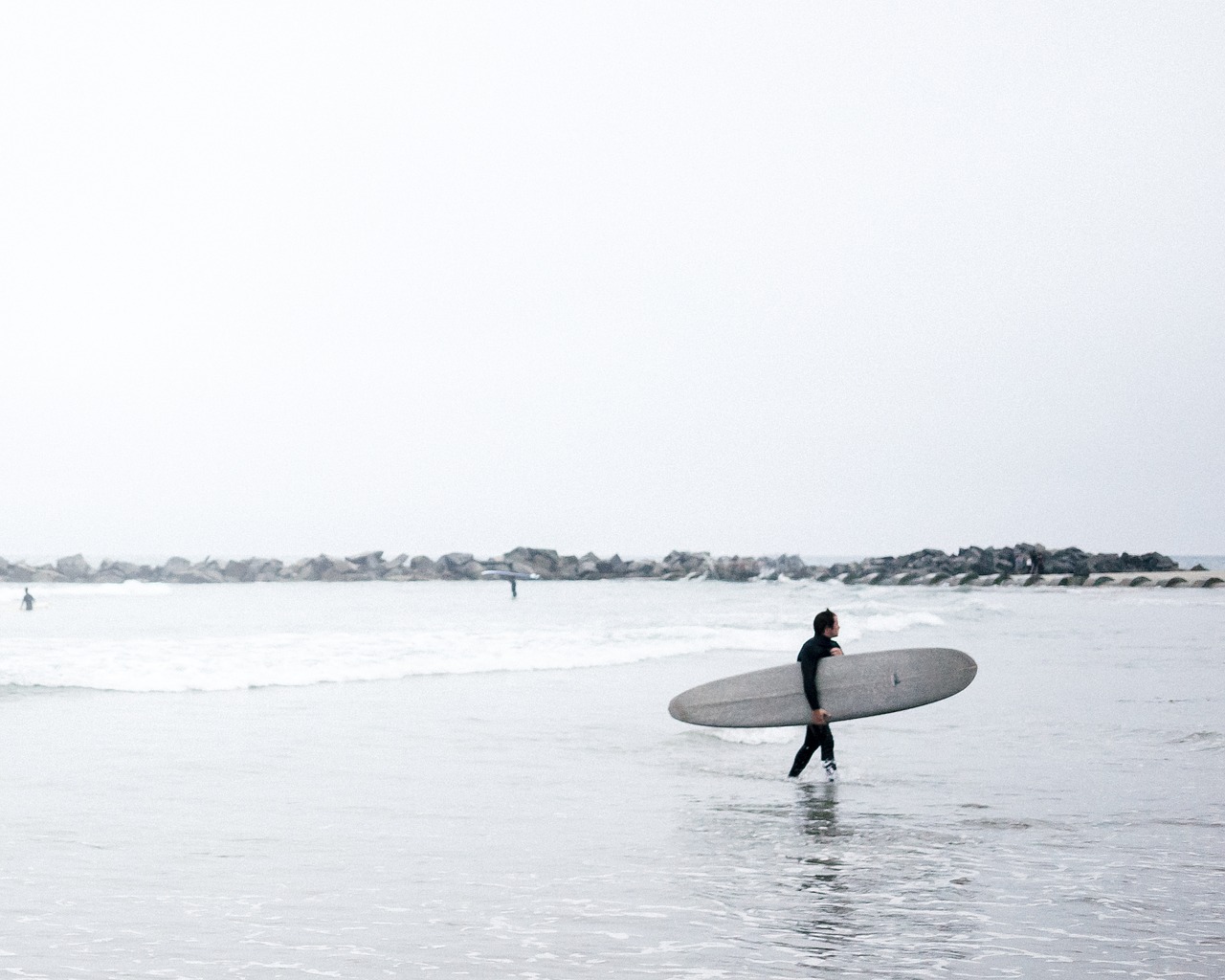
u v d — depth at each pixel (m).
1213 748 10.79
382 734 11.46
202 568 85.50
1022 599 46.56
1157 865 6.54
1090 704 13.83
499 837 7.24
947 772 9.67
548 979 4.61
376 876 6.26
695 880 6.22
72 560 81.69
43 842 6.91
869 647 21.91
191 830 7.32
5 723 11.71
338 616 34.16
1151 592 53.66
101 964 4.76
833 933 5.25
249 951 4.95
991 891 5.98
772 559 90.38
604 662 18.80
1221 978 4.65
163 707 13.02
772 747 11.09
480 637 23.23
